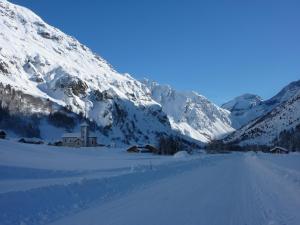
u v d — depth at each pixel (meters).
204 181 26.00
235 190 20.69
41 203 13.95
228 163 58.62
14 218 11.76
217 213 13.61
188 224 11.65
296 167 45.03
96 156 89.44
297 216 13.23
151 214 13.11
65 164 50.38
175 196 17.88
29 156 62.47
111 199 16.69
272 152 176.88
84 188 17.81
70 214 13.02
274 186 22.97
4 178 26.75
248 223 12.00
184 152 104.12
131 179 24.05
